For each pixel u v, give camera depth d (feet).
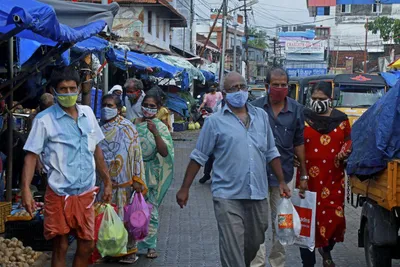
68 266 23.38
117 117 23.73
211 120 18.04
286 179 20.39
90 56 36.70
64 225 17.90
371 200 20.95
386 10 233.14
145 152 25.03
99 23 24.38
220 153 17.93
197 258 25.20
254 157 17.78
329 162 21.17
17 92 35.68
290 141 20.39
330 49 234.99
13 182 31.91
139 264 24.21
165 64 76.43
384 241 19.77
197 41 185.78
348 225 31.71
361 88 66.64
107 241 20.97
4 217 24.27
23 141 31.60
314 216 20.47
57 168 17.76
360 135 20.94
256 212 17.97
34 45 25.02
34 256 22.71
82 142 18.04
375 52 222.07
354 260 24.84
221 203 17.67
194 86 131.13
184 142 80.64
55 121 17.76
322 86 21.27
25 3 18.90
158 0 107.24
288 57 225.76
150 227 25.03
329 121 21.20
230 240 17.51
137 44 90.33
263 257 19.45
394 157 18.83
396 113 18.95
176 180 48.06
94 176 18.52
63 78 17.53
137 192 23.61
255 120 18.12
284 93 19.93
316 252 25.94
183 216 34.12
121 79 75.97
